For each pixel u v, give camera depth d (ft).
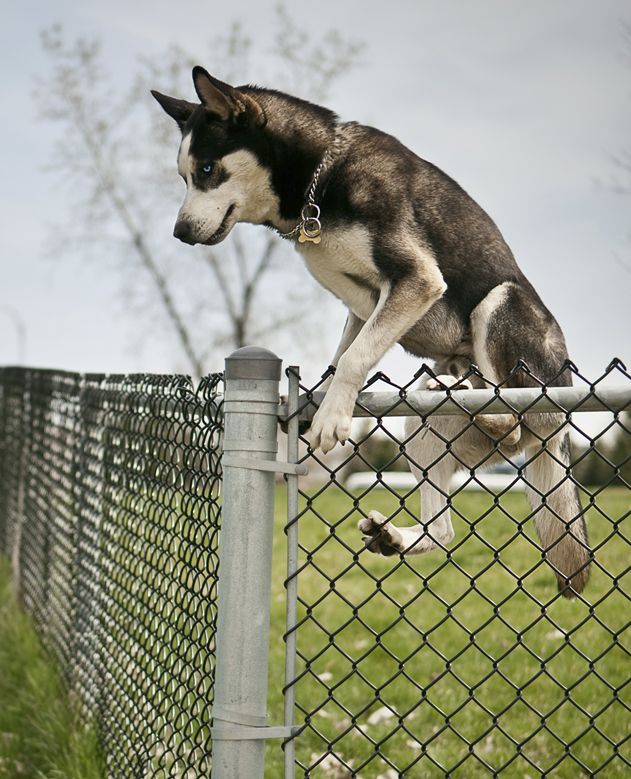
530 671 13.58
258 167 11.38
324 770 10.69
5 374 22.07
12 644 15.03
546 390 6.44
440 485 10.44
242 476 6.19
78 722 11.28
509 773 10.49
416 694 13.07
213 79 11.13
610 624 14.92
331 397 7.68
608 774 10.30
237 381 6.22
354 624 16.70
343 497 29.14
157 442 9.04
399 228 10.46
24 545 17.98
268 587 6.19
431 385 9.18
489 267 11.07
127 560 9.97
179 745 7.47
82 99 69.41
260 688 6.15
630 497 21.67
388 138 11.23
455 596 17.42
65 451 13.91
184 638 7.58
